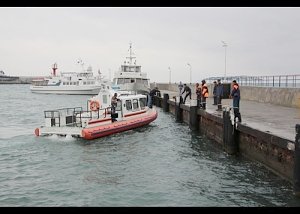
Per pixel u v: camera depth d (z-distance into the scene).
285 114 19.86
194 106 24.16
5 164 15.59
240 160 15.77
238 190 11.97
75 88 78.12
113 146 19.08
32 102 60.34
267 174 13.39
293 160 11.42
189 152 17.77
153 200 11.31
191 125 24.41
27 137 21.62
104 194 11.84
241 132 16.09
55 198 11.54
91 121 20.92
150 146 19.27
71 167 15.06
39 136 21.16
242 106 25.05
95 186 12.62
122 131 23.19
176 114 30.58
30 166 15.26
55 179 13.45
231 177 13.34
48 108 47.69
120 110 23.55
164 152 17.81
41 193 11.98
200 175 13.76
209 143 20.11
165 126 27.17
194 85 53.25
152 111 27.69
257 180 12.83
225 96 34.38
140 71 53.31
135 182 13.03
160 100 44.91
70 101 61.75
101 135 21.11
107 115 22.44
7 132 24.23
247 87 32.09
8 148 18.55
